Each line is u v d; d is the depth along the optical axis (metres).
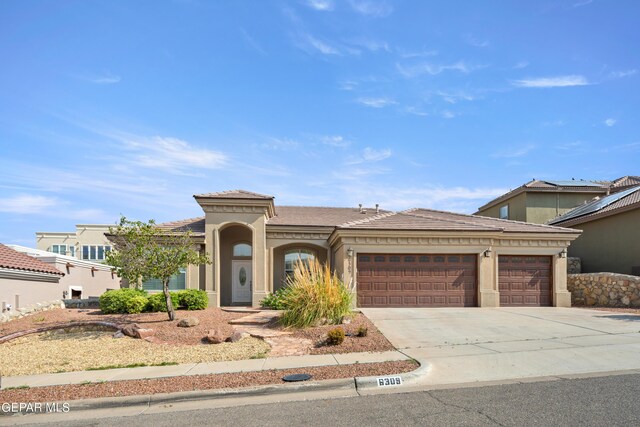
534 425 5.80
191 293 17.91
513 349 10.38
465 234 18.64
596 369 8.64
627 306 18.20
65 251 42.91
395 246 18.56
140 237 14.40
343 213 25.94
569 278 21.09
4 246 19.56
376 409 6.70
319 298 13.49
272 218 23.56
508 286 19.23
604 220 22.61
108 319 15.55
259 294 19.83
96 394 7.91
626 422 5.79
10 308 16.88
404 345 10.99
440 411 6.48
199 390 7.80
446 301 18.66
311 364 9.49
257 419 6.48
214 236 19.98
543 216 27.55
